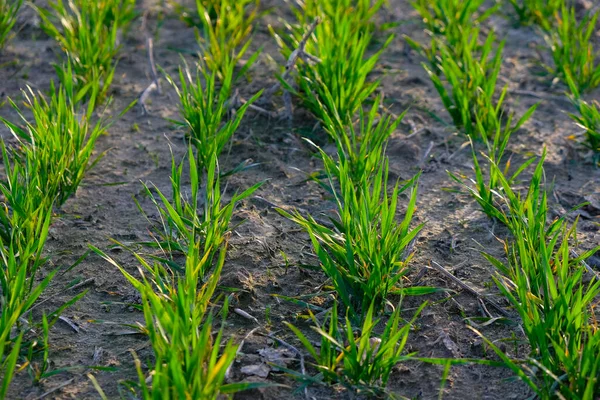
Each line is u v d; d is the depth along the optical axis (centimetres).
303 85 396
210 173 307
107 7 470
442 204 358
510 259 318
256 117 424
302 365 261
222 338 274
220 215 302
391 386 257
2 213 298
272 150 397
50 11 531
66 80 379
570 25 479
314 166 388
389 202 356
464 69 424
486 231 338
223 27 461
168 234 329
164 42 505
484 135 370
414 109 441
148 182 369
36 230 289
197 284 297
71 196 354
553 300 256
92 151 388
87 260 314
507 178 378
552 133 416
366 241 280
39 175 326
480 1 491
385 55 500
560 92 456
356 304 288
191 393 219
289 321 285
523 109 439
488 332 281
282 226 340
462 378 261
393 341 244
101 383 254
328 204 357
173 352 217
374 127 418
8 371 223
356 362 244
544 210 298
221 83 446
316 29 438
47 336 254
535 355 258
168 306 237
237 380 255
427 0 540
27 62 472
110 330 279
